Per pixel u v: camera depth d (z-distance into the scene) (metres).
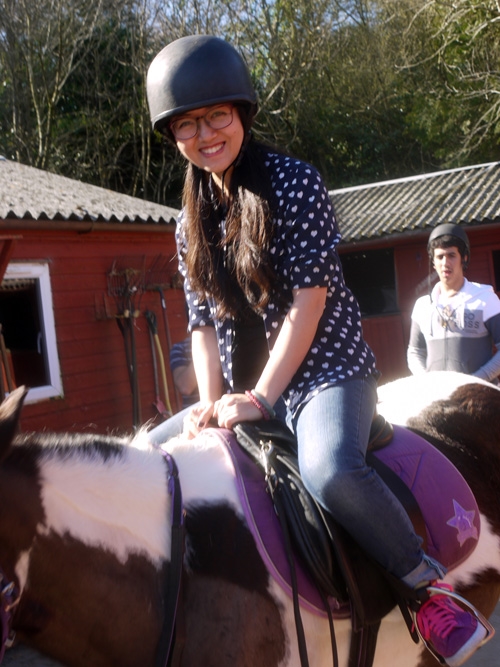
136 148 20.25
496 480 2.40
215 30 20.11
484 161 22.11
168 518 1.71
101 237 8.52
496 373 3.90
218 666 1.60
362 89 23.08
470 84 21.41
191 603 1.64
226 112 1.96
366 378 2.00
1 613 1.40
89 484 1.62
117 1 19.78
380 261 14.08
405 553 1.82
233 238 2.01
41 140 19.00
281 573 1.72
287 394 2.02
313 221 1.94
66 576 1.55
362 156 23.70
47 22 19.05
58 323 8.02
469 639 1.78
